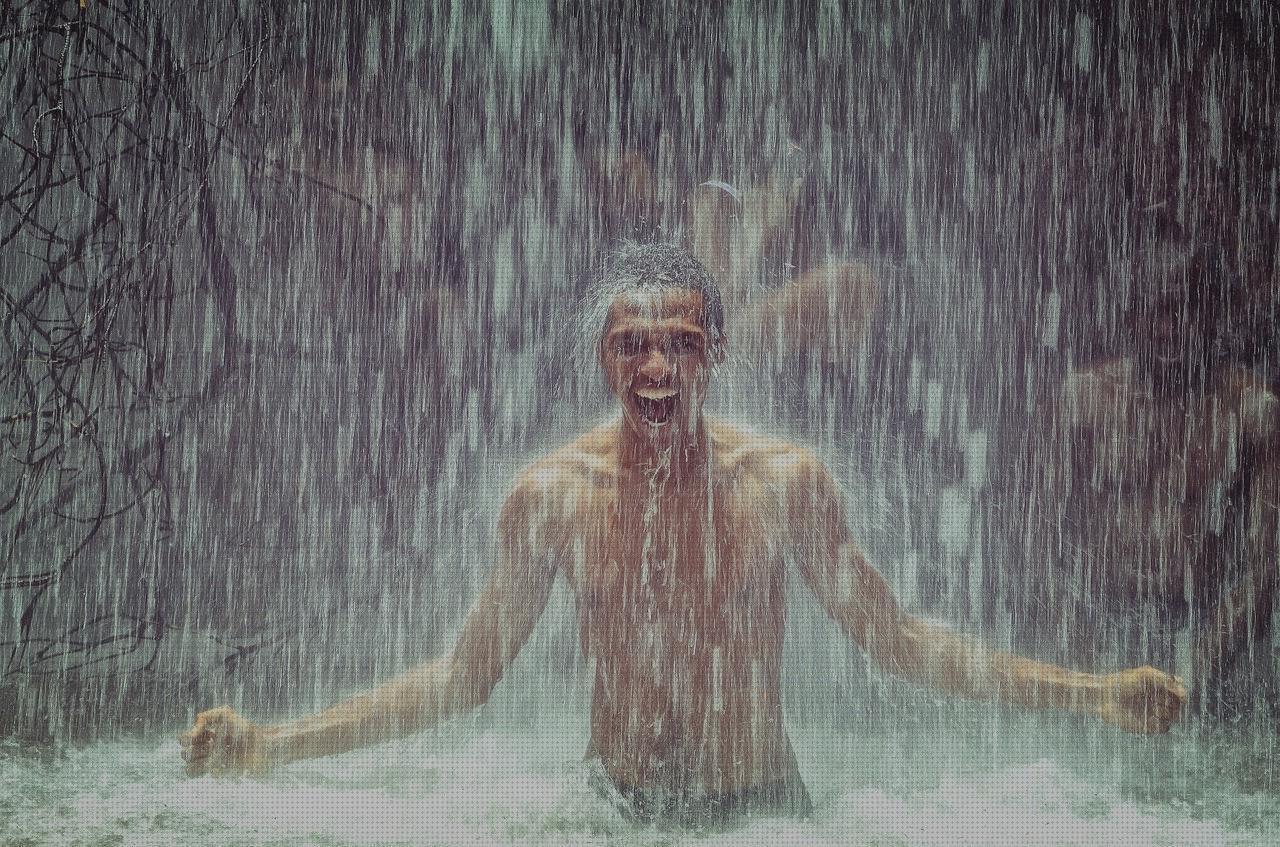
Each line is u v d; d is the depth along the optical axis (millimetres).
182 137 5441
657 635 2598
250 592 4688
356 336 5875
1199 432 4258
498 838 2465
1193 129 6547
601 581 2607
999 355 5734
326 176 6324
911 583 4340
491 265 6469
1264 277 5379
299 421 5500
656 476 2576
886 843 2490
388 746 2986
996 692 2469
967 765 2971
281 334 5809
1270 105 6508
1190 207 6016
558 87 7676
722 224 6078
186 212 5242
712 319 2564
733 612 2594
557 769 2791
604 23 7871
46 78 4934
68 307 4656
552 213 6922
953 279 6043
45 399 4570
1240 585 3777
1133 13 6949
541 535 2580
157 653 4262
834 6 7883
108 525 4918
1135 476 4359
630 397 2516
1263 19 6613
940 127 7465
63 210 4973
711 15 7875
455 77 7242
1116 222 6172
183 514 5141
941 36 7668
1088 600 4316
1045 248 6180
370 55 6859
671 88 7930
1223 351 4789
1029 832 2531
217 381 5465
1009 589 4324
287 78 6379
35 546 4836
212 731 2297
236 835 2537
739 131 7898
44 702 3727
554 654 3234
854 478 4281
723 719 2604
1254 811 2695
